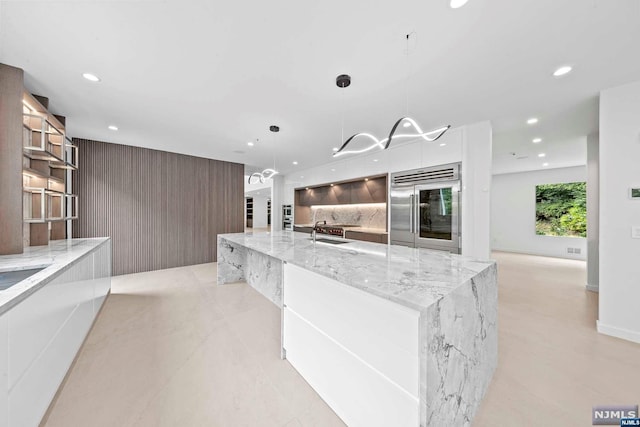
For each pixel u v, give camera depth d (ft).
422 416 3.24
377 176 16.29
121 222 15.17
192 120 10.90
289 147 15.31
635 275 7.58
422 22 5.30
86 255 7.63
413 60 6.63
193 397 5.23
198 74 7.33
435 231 12.65
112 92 8.42
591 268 12.64
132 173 15.51
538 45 5.97
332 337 4.93
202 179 18.42
